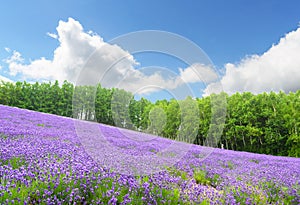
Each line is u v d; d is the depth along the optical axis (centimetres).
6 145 699
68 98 6512
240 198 597
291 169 1073
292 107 3941
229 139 4266
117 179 534
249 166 1056
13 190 404
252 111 4288
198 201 524
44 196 407
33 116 2062
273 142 3997
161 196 504
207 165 925
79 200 429
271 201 638
